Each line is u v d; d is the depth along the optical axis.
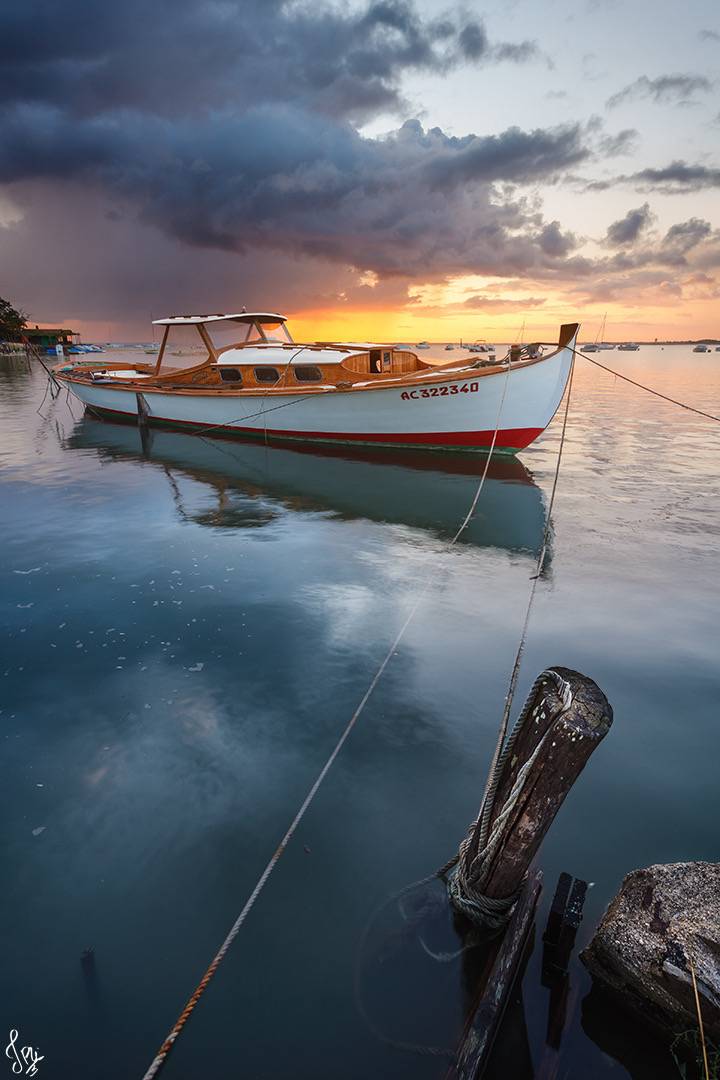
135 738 3.77
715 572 6.64
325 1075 1.97
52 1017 2.17
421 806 3.18
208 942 2.44
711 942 2.03
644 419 20.36
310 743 3.71
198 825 3.06
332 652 4.86
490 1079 1.93
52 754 3.62
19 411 22.20
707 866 2.31
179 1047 2.05
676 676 4.47
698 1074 1.96
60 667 4.62
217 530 8.30
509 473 11.92
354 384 12.55
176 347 16.34
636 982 2.12
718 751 3.61
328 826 3.04
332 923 2.51
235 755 3.60
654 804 3.17
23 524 8.46
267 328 15.52
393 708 4.08
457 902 2.50
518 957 2.21
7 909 2.59
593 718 2.01
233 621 5.43
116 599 5.90
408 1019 2.13
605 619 5.46
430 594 6.07
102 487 10.85
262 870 2.79
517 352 11.81
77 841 2.96
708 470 12.20
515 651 4.88
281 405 13.88
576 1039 2.06
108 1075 1.99
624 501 9.83
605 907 2.54
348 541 7.87
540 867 2.76
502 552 7.41
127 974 2.31
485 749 3.65
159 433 16.97
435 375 12.44
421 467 12.51
